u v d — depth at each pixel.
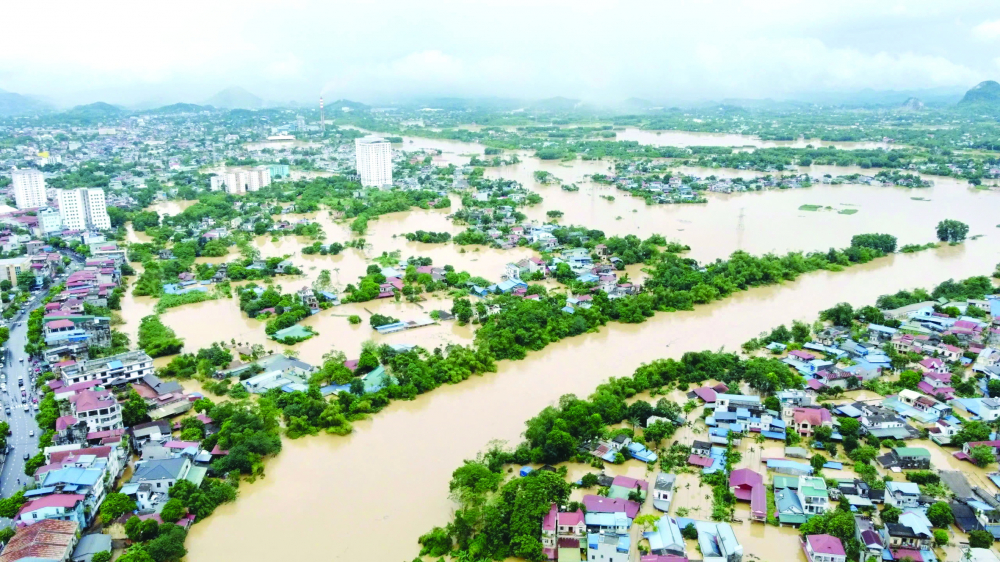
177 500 175.88
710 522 170.50
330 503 184.50
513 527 164.38
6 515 170.00
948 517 169.25
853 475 192.12
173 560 159.38
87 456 187.50
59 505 167.12
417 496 187.38
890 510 169.12
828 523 165.88
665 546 157.25
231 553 165.38
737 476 187.62
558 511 169.75
